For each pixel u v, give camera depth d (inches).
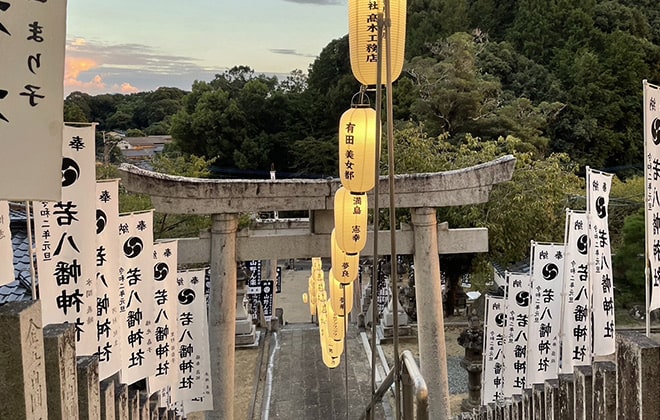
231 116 1368.1
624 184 866.8
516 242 625.6
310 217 372.2
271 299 720.3
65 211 205.9
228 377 362.3
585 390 146.3
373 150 239.0
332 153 1263.5
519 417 224.5
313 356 619.5
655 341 116.6
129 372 263.1
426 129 1032.2
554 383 181.5
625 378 121.1
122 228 258.1
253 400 513.7
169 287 283.0
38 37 107.3
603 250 279.4
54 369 112.5
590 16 1396.4
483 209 626.8
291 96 1496.1
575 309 289.9
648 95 163.2
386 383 171.8
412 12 1566.2
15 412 97.7
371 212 585.9
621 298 665.6
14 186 106.7
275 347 654.5
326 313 458.9
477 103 1029.8
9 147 106.4
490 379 335.9
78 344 208.2
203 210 347.6
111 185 235.3
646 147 164.2
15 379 97.3
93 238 209.6
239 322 653.9
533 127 1048.2
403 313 655.8
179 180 341.4
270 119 1429.6
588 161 1204.5
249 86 1432.1
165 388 314.2
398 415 150.0
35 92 107.3
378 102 170.9
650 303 163.9
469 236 383.9
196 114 1380.4
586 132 1185.4
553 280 302.5
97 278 230.8
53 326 120.3
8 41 105.9
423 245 372.8
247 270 713.6
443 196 366.3
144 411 193.0
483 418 293.4
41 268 204.4
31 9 106.8
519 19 1482.5
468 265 701.9
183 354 319.0
